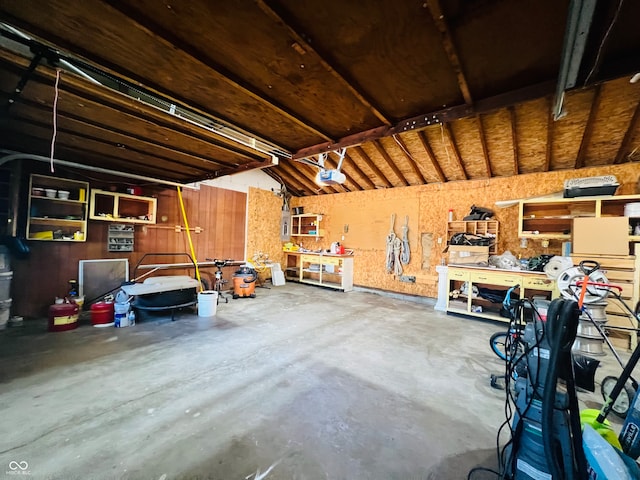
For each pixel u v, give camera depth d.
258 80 2.05
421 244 6.11
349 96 2.23
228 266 6.64
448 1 1.46
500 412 2.03
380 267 6.71
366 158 5.66
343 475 1.43
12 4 1.41
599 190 3.72
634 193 4.03
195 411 1.95
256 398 2.13
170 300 4.18
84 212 4.27
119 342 3.19
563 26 1.53
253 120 2.64
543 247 4.62
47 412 1.88
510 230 4.99
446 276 5.05
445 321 4.45
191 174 4.74
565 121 3.60
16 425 1.74
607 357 3.16
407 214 6.32
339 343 3.36
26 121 2.64
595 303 2.58
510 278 4.16
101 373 2.46
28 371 2.46
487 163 4.77
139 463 1.47
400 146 4.97
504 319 4.24
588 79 1.91
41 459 1.48
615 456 1.14
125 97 2.21
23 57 1.74
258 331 3.71
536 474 1.27
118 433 1.70
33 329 3.53
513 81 2.05
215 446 1.62
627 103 3.13
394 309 5.19
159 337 3.39
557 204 4.53
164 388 2.24
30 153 3.59
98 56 1.80
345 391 2.27
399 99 2.31
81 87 2.03
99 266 4.48
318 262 7.29
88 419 1.82
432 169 5.52
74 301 3.83
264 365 2.71
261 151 3.45
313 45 1.70
